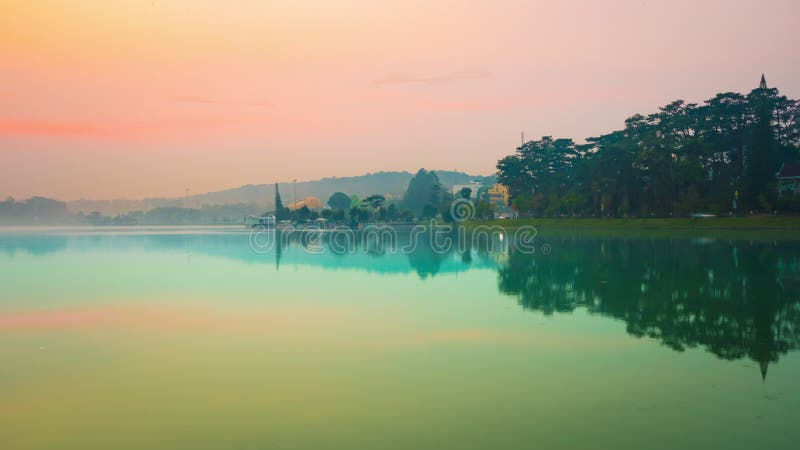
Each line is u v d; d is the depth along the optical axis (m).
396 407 13.14
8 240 90.56
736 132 111.00
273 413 12.83
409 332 20.97
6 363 17.23
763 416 12.43
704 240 69.44
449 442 11.18
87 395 14.21
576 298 28.69
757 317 23.55
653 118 122.44
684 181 99.12
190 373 16.02
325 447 10.98
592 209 118.94
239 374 15.88
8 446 11.14
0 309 26.27
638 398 13.67
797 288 31.36
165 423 12.29
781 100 109.19
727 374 15.55
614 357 17.34
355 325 22.30
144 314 24.84
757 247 57.97
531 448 10.87
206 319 23.66
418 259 51.81
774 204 86.31
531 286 33.19
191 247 71.75
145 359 17.56
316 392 14.26
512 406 13.16
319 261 50.53
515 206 140.25
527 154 160.88
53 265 47.91
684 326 21.88
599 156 130.25
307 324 22.55
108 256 57.19
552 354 17.77
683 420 12.23
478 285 33.78
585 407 13.06
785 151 110.12
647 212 105.25
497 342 19.36
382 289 32.47
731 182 103.19
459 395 13.95
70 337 20.61
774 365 16.39
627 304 26.81
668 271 39.47
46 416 12.80
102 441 11.36
